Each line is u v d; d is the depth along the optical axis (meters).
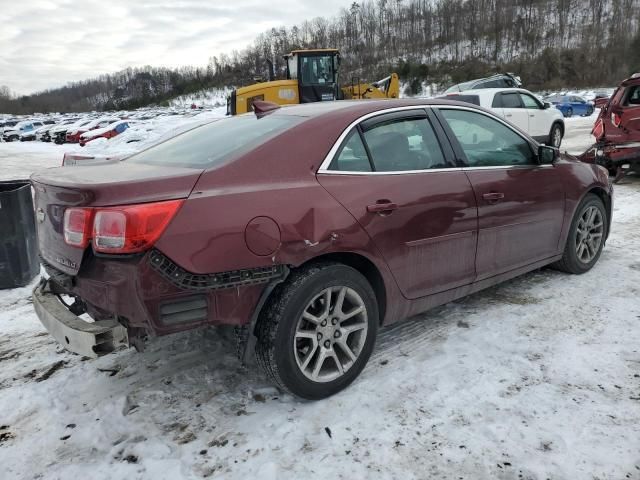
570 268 4.57
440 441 2.53
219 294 2.54
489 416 2.70
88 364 3.45
